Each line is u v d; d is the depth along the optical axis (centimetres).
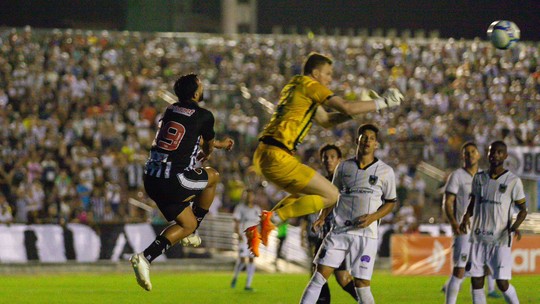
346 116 1574
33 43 6456
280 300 2845
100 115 5497
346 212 1933
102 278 3781
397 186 4988
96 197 4675
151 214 4778
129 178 4953
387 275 4003
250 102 6181
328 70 1609
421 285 3412
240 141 5834
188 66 6712
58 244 4269
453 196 2320
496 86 6700
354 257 1928
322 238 2120
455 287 2258
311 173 1538
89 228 4303
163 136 1512
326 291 2086
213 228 4794
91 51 6431
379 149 5575
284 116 1546
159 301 2820
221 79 6588
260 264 4559
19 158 4869
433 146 5712
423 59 7125
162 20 8731
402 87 6681
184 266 4378
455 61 7169
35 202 4569
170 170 1499
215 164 5322
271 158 1533
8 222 4250
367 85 6612
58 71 6062
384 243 4419
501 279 2153
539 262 3859
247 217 3266
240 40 7300
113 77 6069
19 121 5197
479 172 2194
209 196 1602
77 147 4969
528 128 5991
